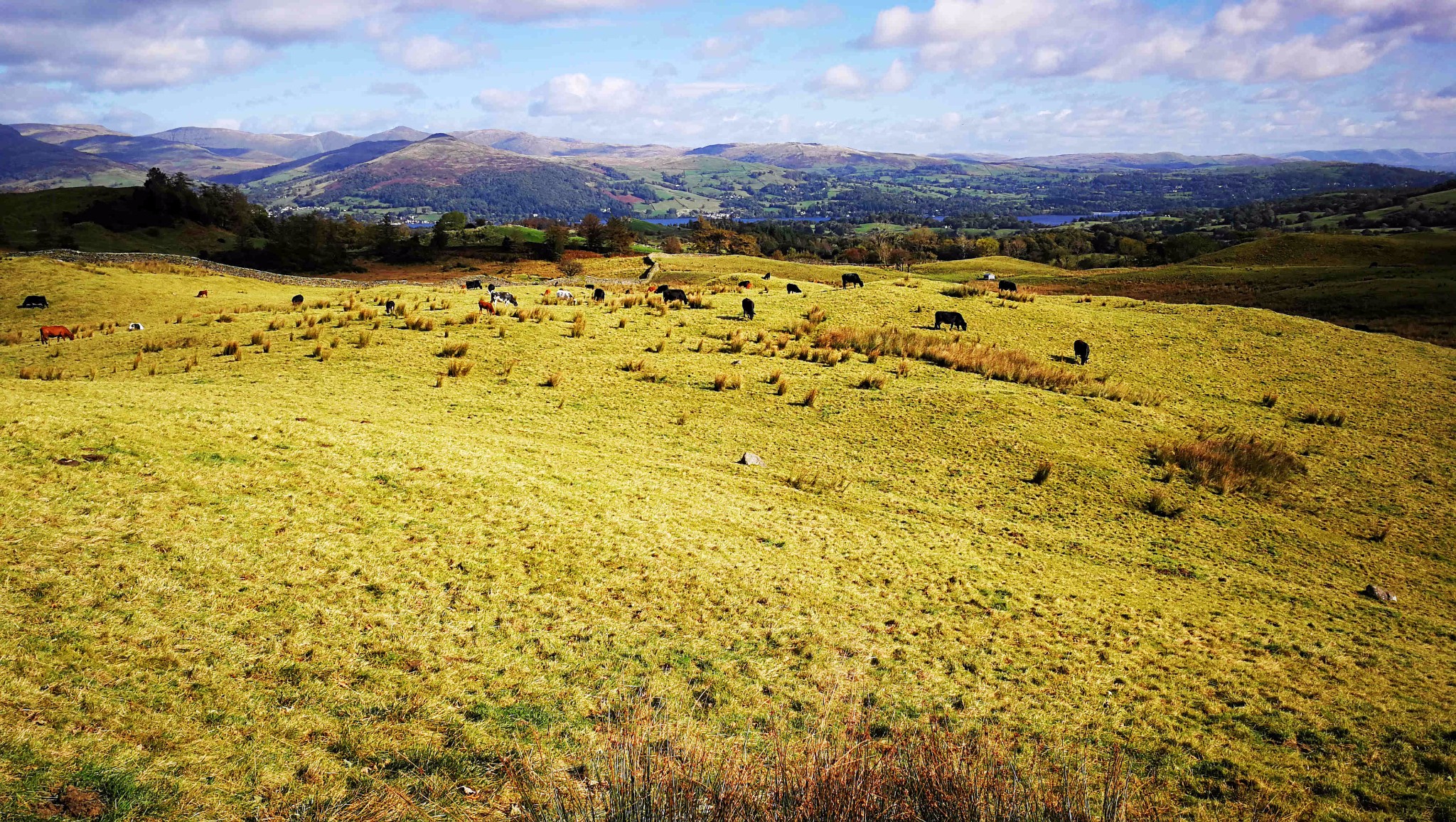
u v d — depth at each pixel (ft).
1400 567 61.57
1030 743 30.19
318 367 82.74
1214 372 114.83
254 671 27.58
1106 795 21.91
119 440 44.98
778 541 49.55
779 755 21.50
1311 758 31.24
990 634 40.40
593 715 28.43
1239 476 76.02
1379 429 95.91
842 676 33.96
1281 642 43.78
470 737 25.91
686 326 115.65
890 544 51.93
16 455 40.45
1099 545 58.44
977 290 153.79
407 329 101.86
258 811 20.90
